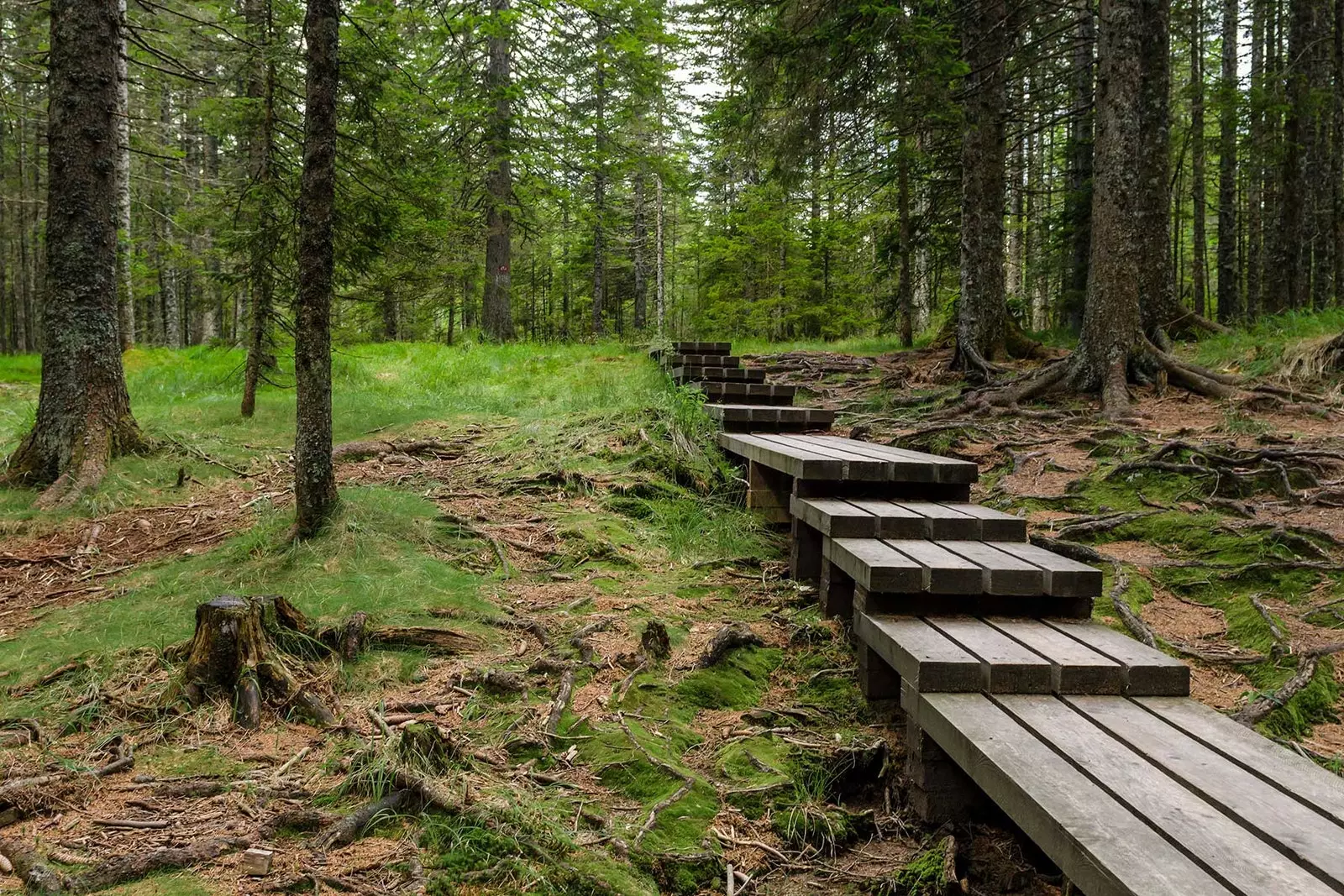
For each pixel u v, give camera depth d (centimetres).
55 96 661
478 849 244
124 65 1561
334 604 407
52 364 656
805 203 2747
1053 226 1722
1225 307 1861
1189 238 3684
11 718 321
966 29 1188
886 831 284
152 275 2436
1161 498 592
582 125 2233
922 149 1512
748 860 262
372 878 233
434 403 946
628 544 528
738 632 396
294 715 324
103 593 465
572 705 332
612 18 2252
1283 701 356
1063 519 582
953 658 276
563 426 744
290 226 824
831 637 405
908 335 1577
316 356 500
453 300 2625
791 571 487
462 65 1914
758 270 2944
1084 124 1581
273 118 847
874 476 451
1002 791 216
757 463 577
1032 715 252
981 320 1158
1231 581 477
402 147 823
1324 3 1627
